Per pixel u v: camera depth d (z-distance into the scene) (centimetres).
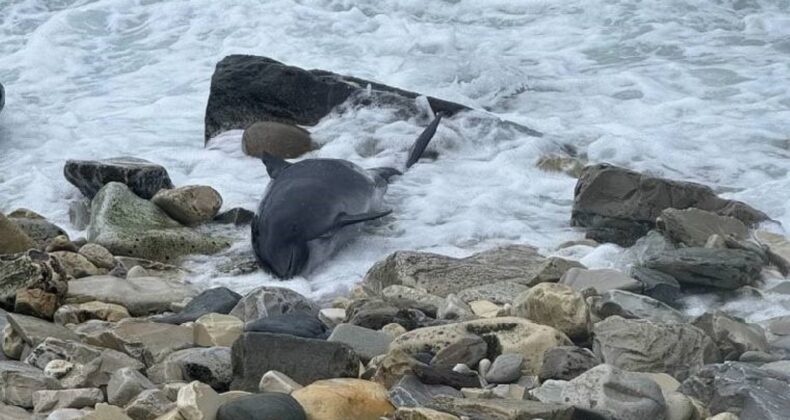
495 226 978
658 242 891
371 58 1462
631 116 1252
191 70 1441
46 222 962
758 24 1530
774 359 714
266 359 649
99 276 852
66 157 1173
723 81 1346
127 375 640
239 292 867
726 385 635
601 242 949
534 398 626
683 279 833
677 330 704
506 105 1309
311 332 723
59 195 1070
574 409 601
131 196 993
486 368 682
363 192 961
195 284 882
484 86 1354
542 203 1034
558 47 1484
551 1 1644
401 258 862
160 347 707
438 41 1498
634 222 948
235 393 606
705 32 1516
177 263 931
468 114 1195
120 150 1189
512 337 698
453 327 704
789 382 636
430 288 836
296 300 795
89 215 1013
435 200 1029
